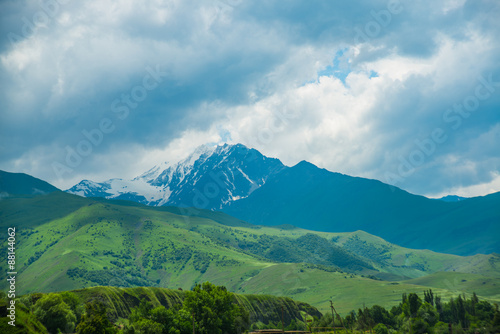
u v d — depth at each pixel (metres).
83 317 116.94
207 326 161.25
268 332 182.25
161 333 139.62
